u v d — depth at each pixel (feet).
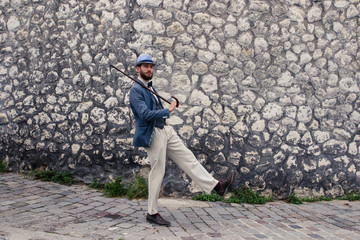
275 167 15.17
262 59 15.07
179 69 14.58
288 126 15.31
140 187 14.10
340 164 15.94
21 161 17.26
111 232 10.03
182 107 14.58
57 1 16.39
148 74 10.99
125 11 14.89
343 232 11.28
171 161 14.64
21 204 12.39
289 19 15.28
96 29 15.51
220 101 14.80
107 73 15.26
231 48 14.85
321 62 15.65
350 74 16.03
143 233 10.11
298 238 10.50
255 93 15.03
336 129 15.88
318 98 15.65
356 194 16.08
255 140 15.01
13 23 17.53
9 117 17.62
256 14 15.01
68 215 11.46
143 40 14.58
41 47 16.75
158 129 10.74
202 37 14.69
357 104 16.17
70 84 16.05
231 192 14.93
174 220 11.66
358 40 16.11
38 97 16.83
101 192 14.66
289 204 14.69
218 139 14.78
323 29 15.64
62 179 15.84
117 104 15.07
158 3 14.55
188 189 14.58
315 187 15.64
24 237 9.10
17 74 17.39
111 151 15.16
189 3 14.62
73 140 15.97
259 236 10.49
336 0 15.74
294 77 15.37
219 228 11.09
